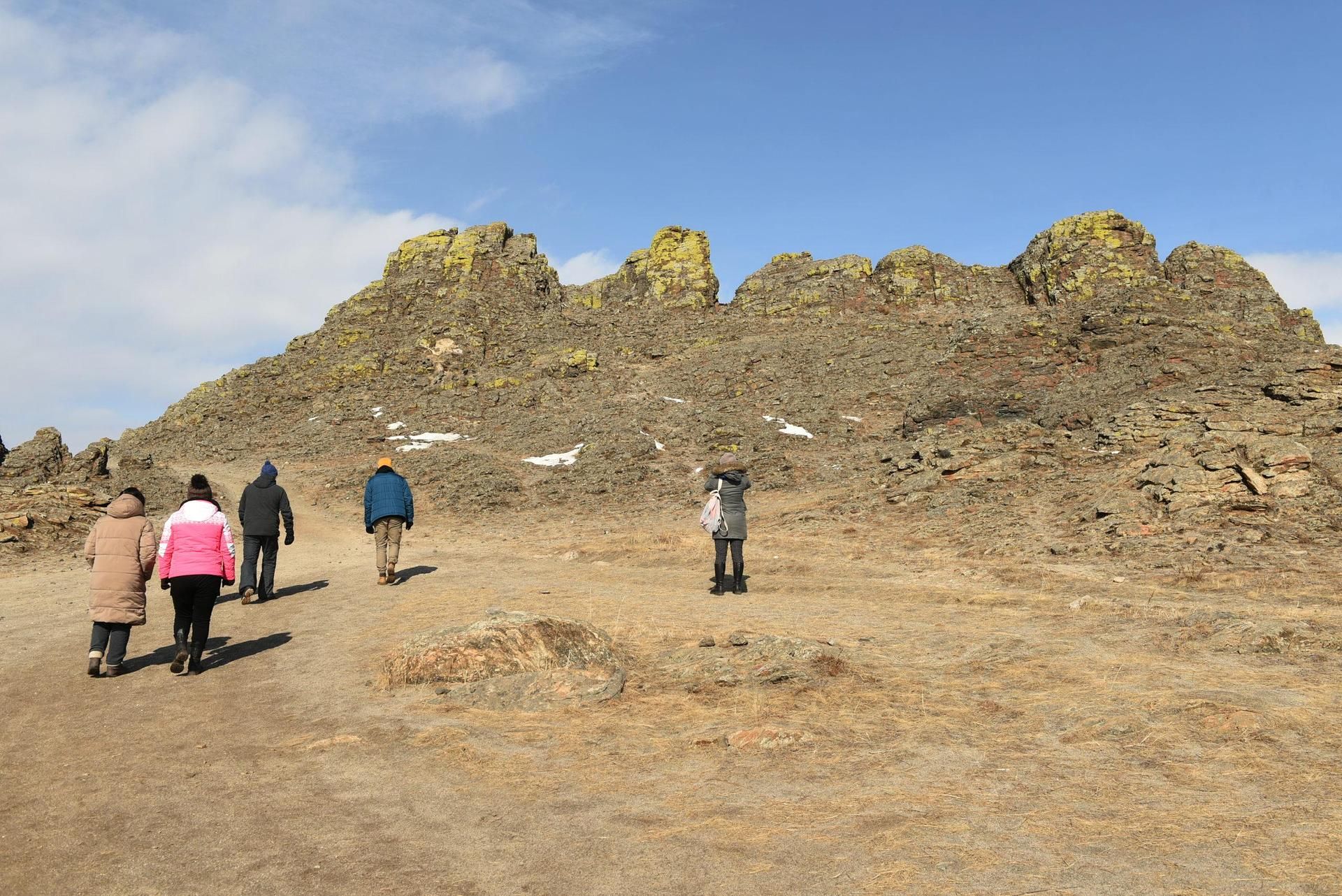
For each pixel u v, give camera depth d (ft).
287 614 31.91
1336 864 9.20
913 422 142.31
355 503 124.26
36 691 20.56
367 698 18.89
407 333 265.54
